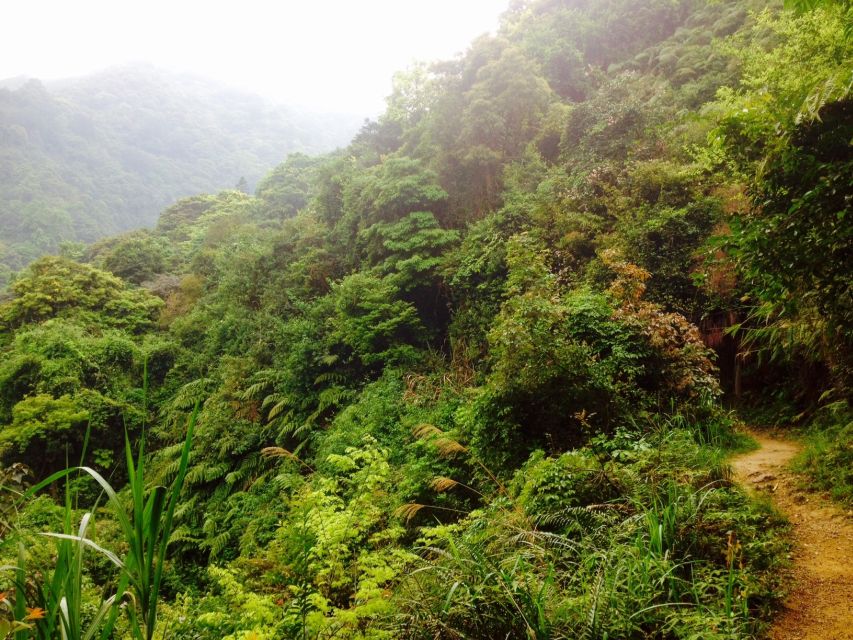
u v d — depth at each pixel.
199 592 9.46
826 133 3.12
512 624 2.55
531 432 6.33
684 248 9.48
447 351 13.35
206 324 21.84
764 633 2.54
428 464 7.02
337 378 13.67
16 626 1.24
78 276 23.91
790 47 7.35
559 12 22.80
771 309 3.98
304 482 9.47
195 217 50.59
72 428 15.39
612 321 7.51
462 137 15.95
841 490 4.08
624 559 2.88
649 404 6.61
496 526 3.99
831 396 7.02
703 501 3.62
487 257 12.37
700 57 15.94
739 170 3.92
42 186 95.25
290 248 21.19
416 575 3.28
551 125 15.59
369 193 16.61
